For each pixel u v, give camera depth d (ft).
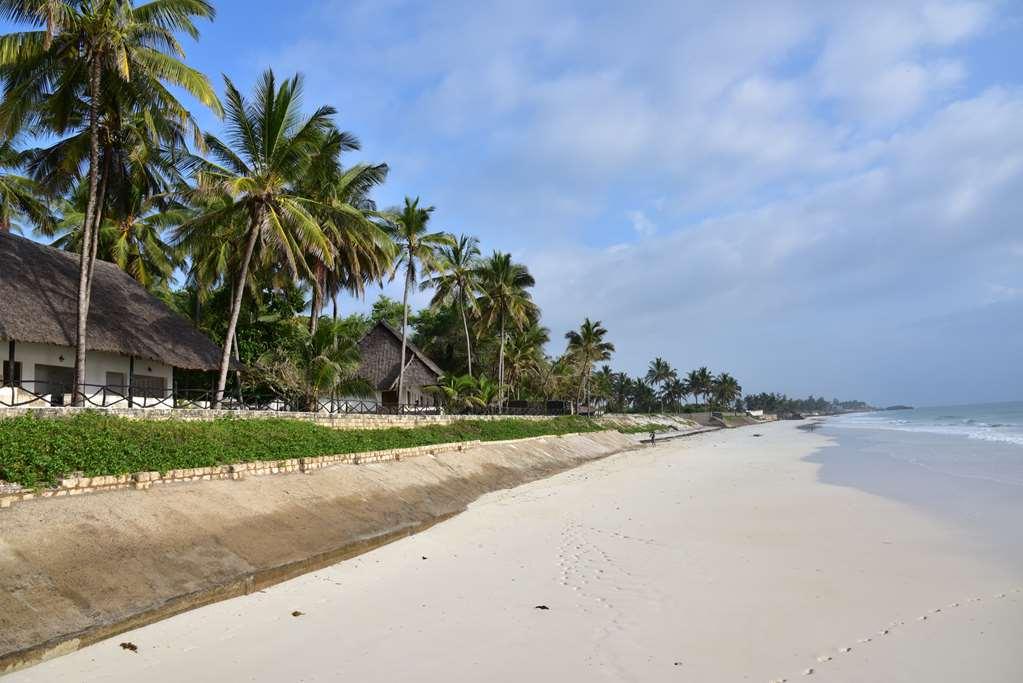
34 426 43.91
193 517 41.55
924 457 111.55
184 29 64.49
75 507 37.09
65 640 26.96
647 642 26.53
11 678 23.65
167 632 28.55
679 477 90.48
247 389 105.40
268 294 119.14
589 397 309.63
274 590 35.24
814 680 22.66
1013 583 34.12
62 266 81.25
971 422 291.99
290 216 76.89
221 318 115.55
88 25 57.41
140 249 110.32
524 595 33.60
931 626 27.89
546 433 139.95
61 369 74.02
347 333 95.04
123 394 81.92
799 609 30.42
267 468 55.83
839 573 36.65
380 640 27.27
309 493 54.13
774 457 124.47
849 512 56.49
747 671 23.49
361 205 108.99
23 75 60.13
